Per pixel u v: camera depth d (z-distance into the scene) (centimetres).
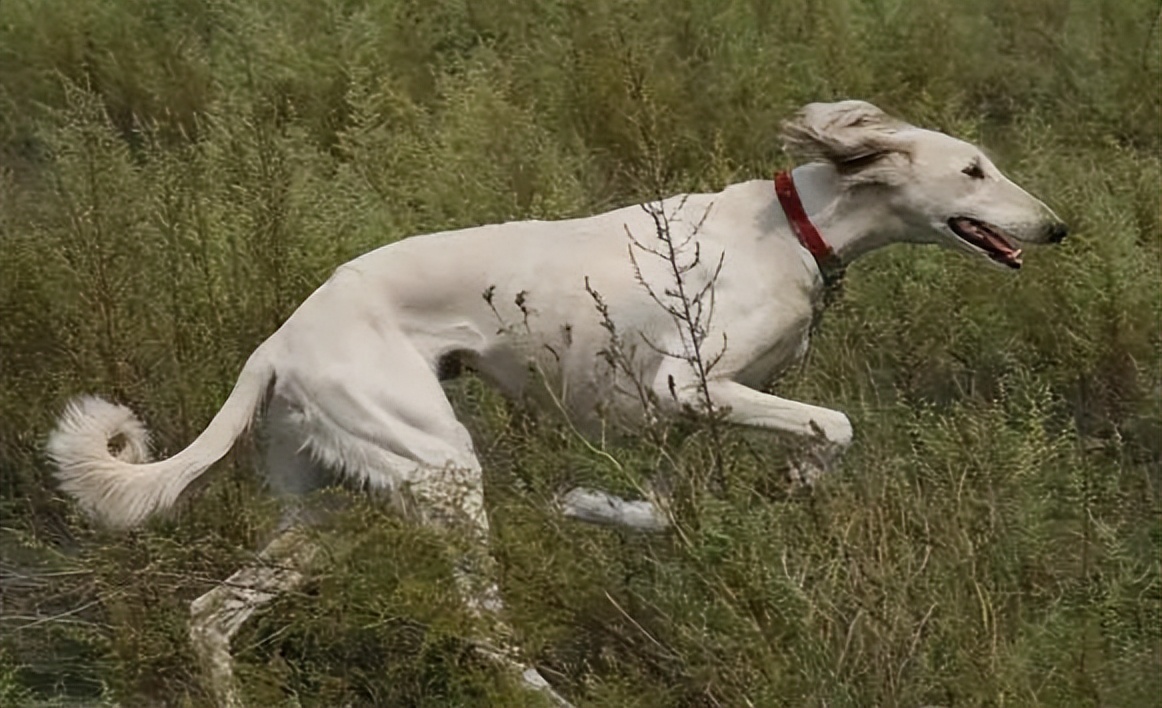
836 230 859
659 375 843
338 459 816
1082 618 759
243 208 991
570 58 1236
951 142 859
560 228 850
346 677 773
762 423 838
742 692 711
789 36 1316
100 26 1312
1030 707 709
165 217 984
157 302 952
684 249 848
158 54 1295
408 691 766
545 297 834
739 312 845
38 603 853
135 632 791
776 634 722
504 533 754
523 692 738
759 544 734
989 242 865
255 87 1243
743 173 1127
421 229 1030
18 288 975
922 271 1026
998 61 1326
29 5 1320
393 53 1285
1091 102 1276
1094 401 998
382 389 810
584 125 1205
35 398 932
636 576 757
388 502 804
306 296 947
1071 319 1002
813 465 834
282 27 1304
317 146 1180
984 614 735
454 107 1186
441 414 811
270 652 797
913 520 767
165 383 922
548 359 840
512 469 805
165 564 794
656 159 920
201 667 786
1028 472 812
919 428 838
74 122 1090
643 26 1284
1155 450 966
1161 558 825
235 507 824
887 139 854
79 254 957
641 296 838
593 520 802
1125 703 729
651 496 768
